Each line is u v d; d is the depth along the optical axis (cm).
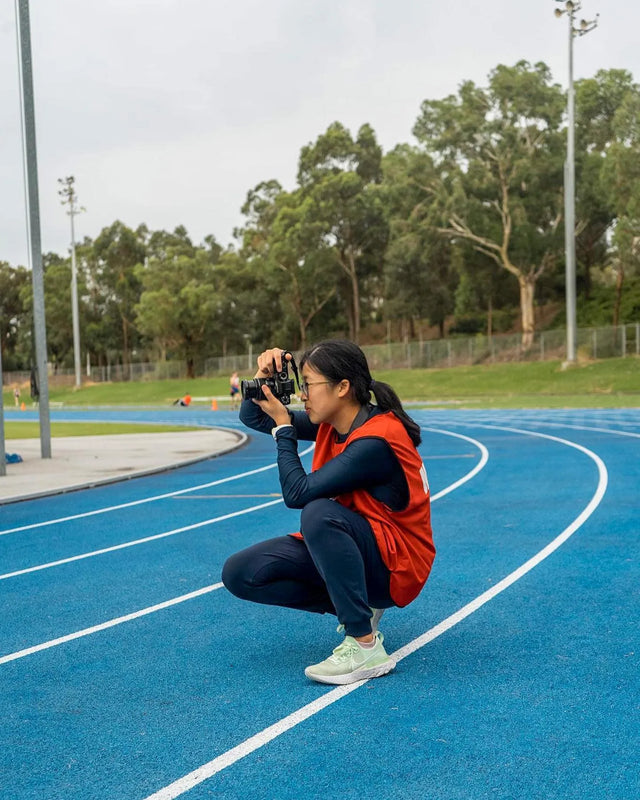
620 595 541
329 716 349
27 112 1670
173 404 5934
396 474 381
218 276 8888
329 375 382
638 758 302
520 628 475
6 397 9119
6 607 559
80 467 1504
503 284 6975
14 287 11981
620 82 5941
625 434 1875
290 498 381
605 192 5494
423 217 6122
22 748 328
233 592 406
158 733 338
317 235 7338
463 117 5616
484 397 4669
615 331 5244
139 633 488
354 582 380
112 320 10369
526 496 999
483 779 288
